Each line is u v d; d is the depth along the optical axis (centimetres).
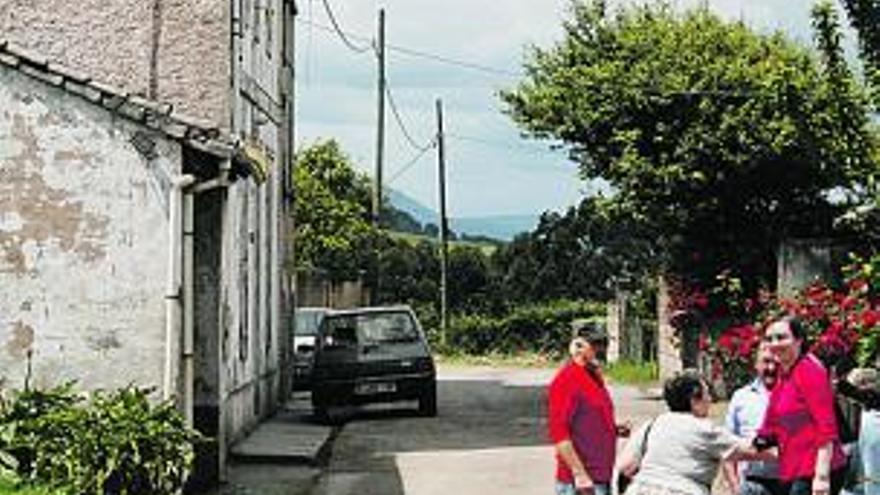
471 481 1764
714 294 2839
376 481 1770
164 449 1388
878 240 2238
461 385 3491
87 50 1934
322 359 2570
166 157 1538
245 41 2130
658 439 1019
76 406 1460
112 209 1535
